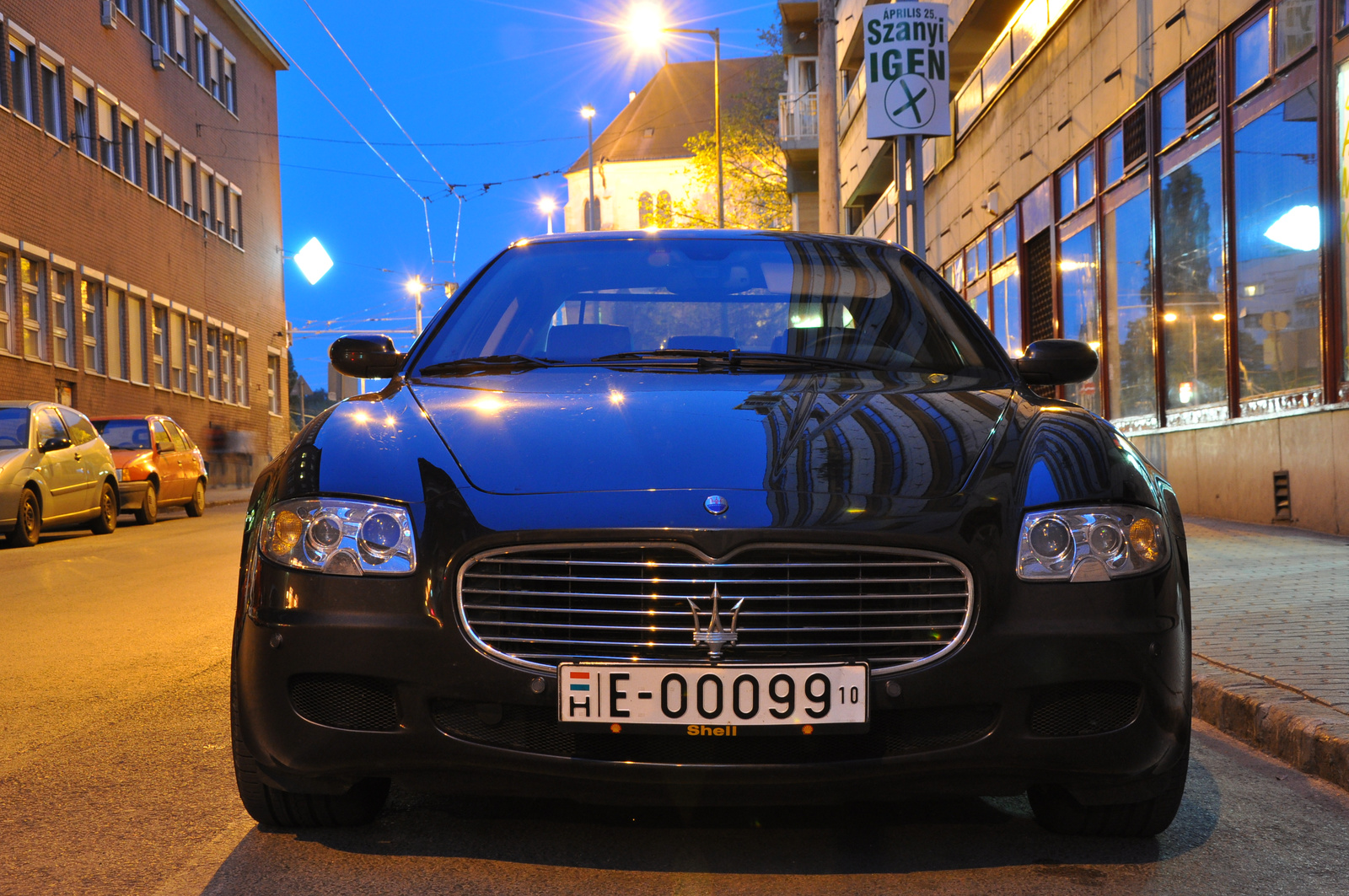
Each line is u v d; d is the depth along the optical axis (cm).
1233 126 1100
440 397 357
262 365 4044
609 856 303
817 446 310
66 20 2594
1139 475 311
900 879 289
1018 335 1798
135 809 347
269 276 4128
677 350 397
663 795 281
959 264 2150
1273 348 1045
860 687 277
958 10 2119
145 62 3056
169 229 3203
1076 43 1512
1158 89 1270
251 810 318
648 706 277
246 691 298
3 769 393
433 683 281
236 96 3803
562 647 283
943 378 380
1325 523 966
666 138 8706
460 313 429
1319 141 951
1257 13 1049
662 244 459
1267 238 1047
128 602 813
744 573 282
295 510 302
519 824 326
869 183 3094
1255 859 307
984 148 1961
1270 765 400
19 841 320
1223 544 914
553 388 361
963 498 292
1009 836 321
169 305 3181
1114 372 1426
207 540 1389
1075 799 309
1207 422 1173
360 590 288
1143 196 1318
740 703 277
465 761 284
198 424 3422
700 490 290
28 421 1430
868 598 281
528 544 284
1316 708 411
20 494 1347
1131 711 289
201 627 693
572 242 466
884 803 346
